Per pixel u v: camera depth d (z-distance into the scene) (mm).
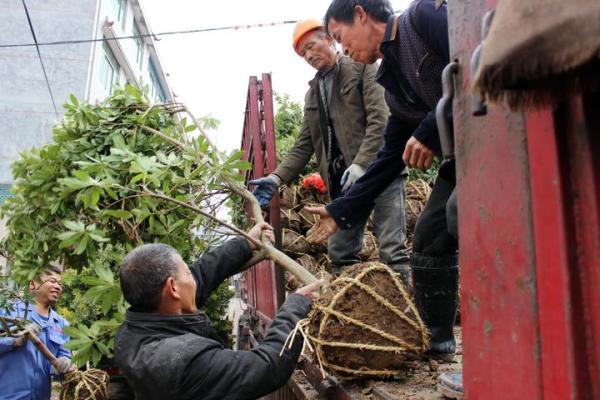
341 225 2430
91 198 2680
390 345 1817
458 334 2861
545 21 620
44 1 13883
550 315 725
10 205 3129
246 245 2666
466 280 973
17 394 3781
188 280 2061
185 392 1766
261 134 4000
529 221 782
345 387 1890
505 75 677
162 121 3326
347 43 2367
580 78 675
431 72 2002
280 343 1885
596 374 660
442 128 1059
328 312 1833
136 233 2781
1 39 13492
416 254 2201
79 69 13672
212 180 2990
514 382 812
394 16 2105
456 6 1050
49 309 4406
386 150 2383
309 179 4508
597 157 667
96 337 2586
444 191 2092
